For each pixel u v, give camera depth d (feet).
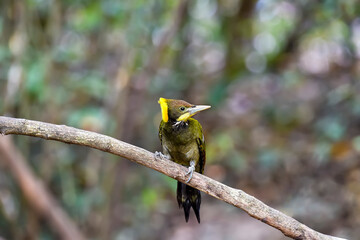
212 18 49.34
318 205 38.96
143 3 38.42
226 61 46.85
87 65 42.22
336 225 36.96
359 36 46.98
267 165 45.60
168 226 42.98
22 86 31.83
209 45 54.34
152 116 44.42
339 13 41.06
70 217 36.04
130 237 38.65
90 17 38.37
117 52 42.34
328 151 40.34
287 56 50.98
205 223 42.88
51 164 34.86
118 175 34.94
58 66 36.40
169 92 45.34
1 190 33.22
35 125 15.78
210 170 48.60
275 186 44.45
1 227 35.55
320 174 42.11
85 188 38.75
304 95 52.47
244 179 46.55
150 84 38.37
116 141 16.92
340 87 45.73
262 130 52.19
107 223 34.71
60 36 38.17
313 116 49.42
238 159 47.44
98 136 16.56
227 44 46.60
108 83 37.60
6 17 32.94
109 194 34.86
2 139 28.63
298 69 54.19
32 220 32.22
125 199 40.57
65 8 38.78
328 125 42.27
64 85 35.68
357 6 39.63
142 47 38.32
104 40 42.63
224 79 44.24
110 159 35.06
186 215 23.58
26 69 31.96
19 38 32.27
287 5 50.90
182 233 41.57
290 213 39.27
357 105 41.57
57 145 35.55
